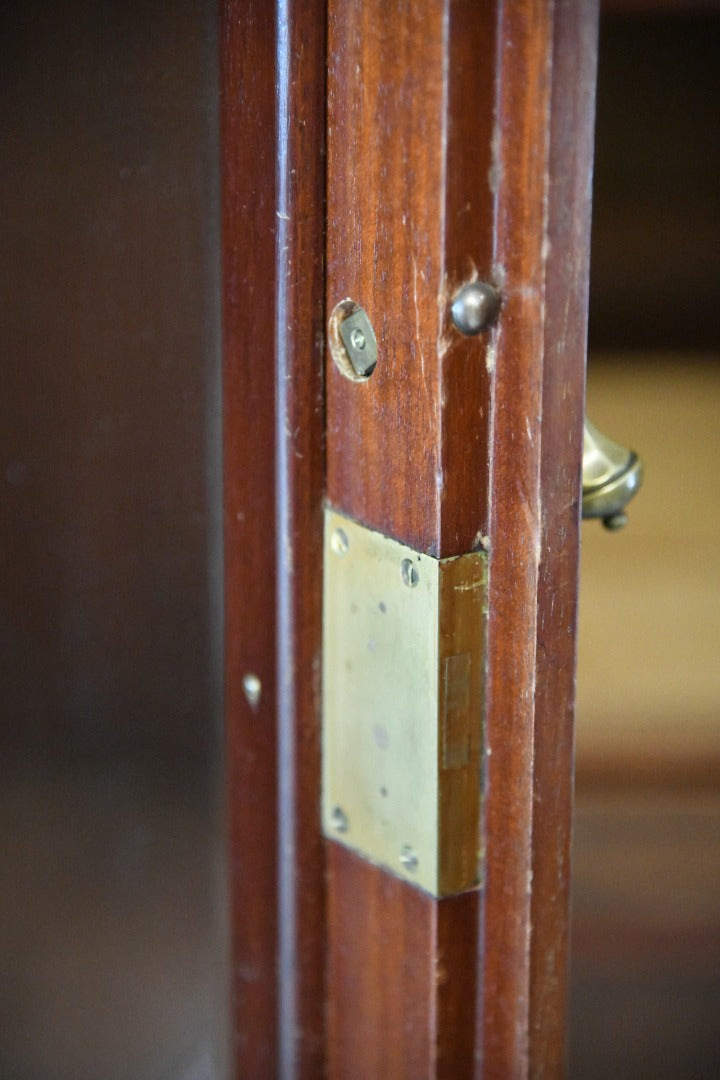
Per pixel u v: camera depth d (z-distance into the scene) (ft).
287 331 1.69
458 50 1.55
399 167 1.59
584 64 1.55
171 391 1.80
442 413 1.60
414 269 1.60
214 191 1.74
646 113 3.44
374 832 1.75
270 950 1.87
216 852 1.89
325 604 1.75
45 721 1.91
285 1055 1.88
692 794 2.91
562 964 1.72
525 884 1.69
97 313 1.79
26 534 1.86
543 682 1.64
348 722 1.75
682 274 3.65
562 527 1.61
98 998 1.97
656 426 3.63
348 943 1.82
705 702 2.97
